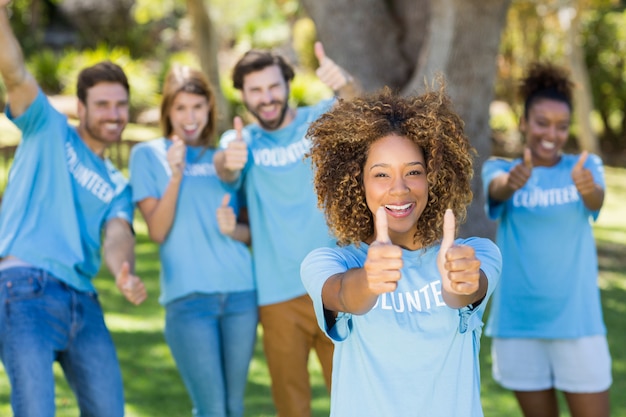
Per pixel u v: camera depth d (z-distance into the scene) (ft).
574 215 15.87
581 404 15.89
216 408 15.96
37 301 13.62
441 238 9.55
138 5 90.84
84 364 13.96
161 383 21.34
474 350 9.39
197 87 16.60
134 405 19.75
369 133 9.28
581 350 15.72
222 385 15.98
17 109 14.55
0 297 13.67
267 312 16.26
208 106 16.80
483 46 31.37
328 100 16.83
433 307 9.23
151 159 16.40
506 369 16.24
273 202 16.24
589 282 15.94
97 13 91.25
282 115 16.51
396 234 9.61
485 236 32.60
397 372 9.09
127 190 15.90
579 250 15.90
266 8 104.17
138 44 92.12
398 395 9.05
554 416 16.40
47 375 13.24
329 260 9.42
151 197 16.16
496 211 16.47
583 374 15.76
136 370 22.15
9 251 14.02
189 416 19.12
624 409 20.36
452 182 9.37
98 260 15.15
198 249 16.02
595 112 83.51
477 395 9.34
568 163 16.37
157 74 81.35
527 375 16.08
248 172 16.47
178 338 15.94
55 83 76.28
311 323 16.14
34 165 14.48
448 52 31.19
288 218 16.14
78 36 93.25
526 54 73.20
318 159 9.64
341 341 9.30
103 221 15.38
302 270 9.59
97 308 14.62
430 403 9.08
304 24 83.82
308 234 16.05
